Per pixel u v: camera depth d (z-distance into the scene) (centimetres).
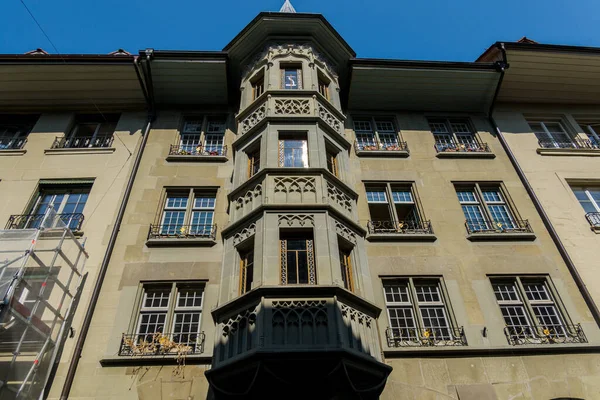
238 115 1501
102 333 1037
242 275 1063
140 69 1589
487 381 1001
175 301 1117
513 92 1780
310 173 1194
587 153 1609
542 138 1720
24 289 993
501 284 1224
